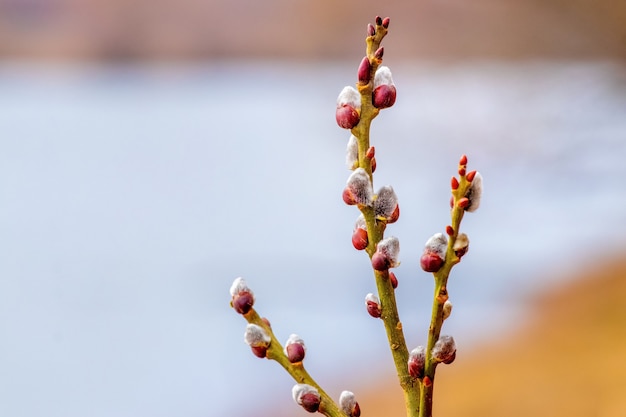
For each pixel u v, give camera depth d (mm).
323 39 5898
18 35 9883
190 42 9703
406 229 4332
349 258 4602
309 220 5477
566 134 3682
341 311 3857
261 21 8602
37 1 9977
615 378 1986
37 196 6535
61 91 10297
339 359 3334
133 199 6438
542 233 3941
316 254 4609
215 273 4406
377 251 799
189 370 3428
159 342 3750
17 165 7520
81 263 4777
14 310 4094
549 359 2371
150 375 3461
